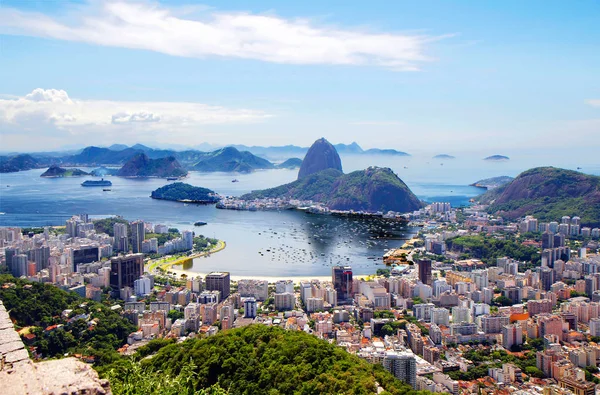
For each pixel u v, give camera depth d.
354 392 111.06
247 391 117.31
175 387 69.12
